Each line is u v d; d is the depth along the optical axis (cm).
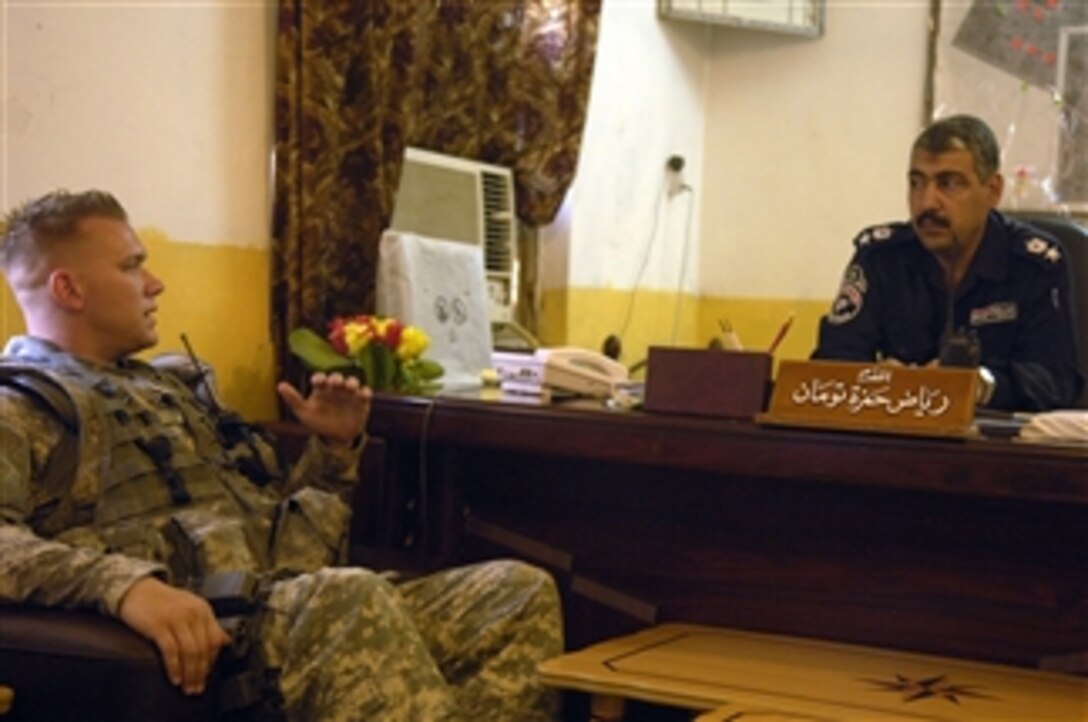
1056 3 397
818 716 161
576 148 357
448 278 289
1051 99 399
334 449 212
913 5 417
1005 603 191
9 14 224
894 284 256
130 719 143
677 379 213
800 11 425
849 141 426
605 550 221
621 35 396
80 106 238
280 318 282
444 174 332
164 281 257
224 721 163
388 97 294
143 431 183
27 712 145
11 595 151
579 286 382
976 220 244
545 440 217
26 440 168
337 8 280
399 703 165
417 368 254
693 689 171
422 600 198
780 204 437
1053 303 246
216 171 270
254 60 278
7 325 224
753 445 197
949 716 161
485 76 346
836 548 203
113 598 147
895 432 189
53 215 188
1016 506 190
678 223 436
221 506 189
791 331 435
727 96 444
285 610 168
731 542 211
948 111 411
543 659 193
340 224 286
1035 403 235
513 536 230
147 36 252
